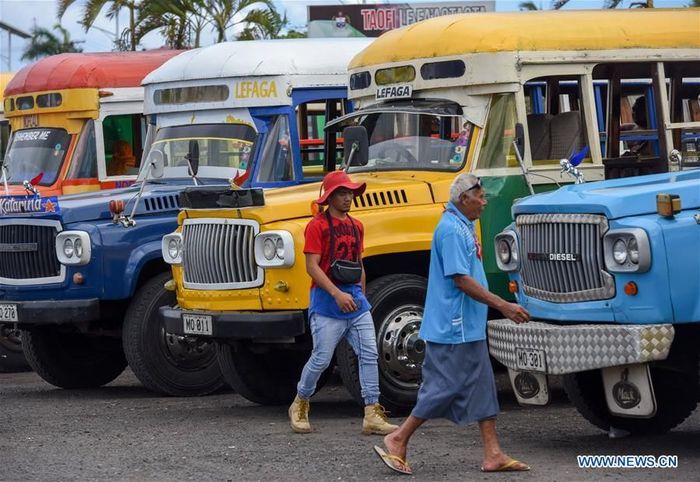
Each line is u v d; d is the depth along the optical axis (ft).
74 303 45.34
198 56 51.44
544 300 32.40
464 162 40.70
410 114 42.57
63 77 60.70
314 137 50.42
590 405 34.91
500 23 41.16
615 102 43.60
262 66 48.93
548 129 42.14
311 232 35.60
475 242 30.01
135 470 32.09
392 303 39.17
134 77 61.26
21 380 55.06
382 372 38.81
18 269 46.88
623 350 29.58
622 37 41.52
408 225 39.58
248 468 31.96
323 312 35.88
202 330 39.86
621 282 30.22
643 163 42.70
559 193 32.63
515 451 33.09
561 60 40.81
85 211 45.91
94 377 50.93
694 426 37.01
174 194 46.88
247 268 39.14
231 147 49.55
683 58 42.19
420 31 43.09
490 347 33.37
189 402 45.14
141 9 108.17
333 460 32.58
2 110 75.25
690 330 31.19
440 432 36.65
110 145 60.64
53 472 32.09
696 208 30.35
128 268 45.47
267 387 43.16
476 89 40.91
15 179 61.82
